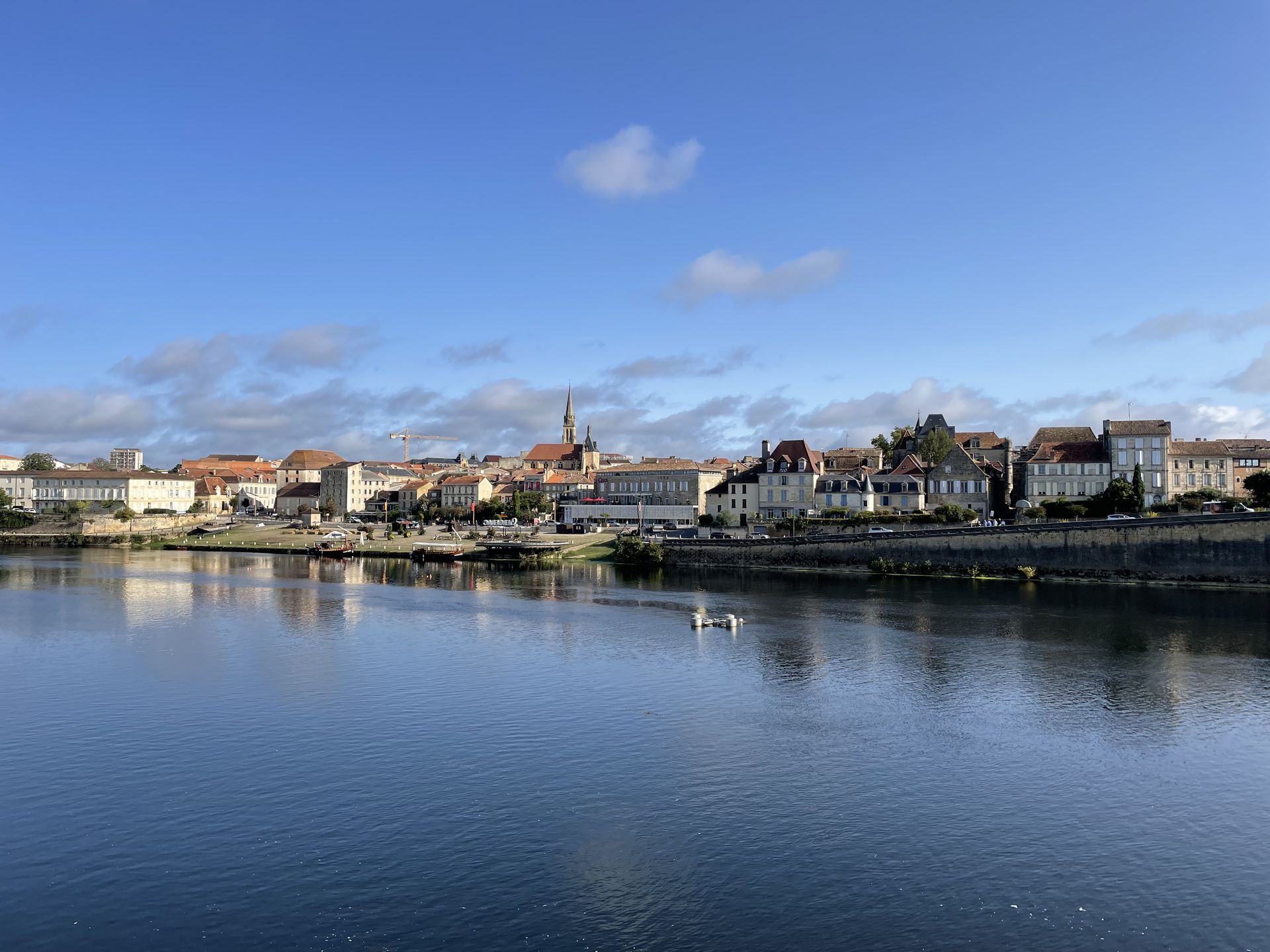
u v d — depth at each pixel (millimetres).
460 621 93688
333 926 33219
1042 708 59562
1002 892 35625
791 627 88750
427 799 44250
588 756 50281
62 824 41438
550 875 36812
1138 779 47031
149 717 57344
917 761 49656
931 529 133500
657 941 32281
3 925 33250
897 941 32219
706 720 56969
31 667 71250
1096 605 101750
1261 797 44781
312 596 114562
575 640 82938
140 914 33969
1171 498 157125
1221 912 34344
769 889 35781
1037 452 170250
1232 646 78688
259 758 49844
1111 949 31891
